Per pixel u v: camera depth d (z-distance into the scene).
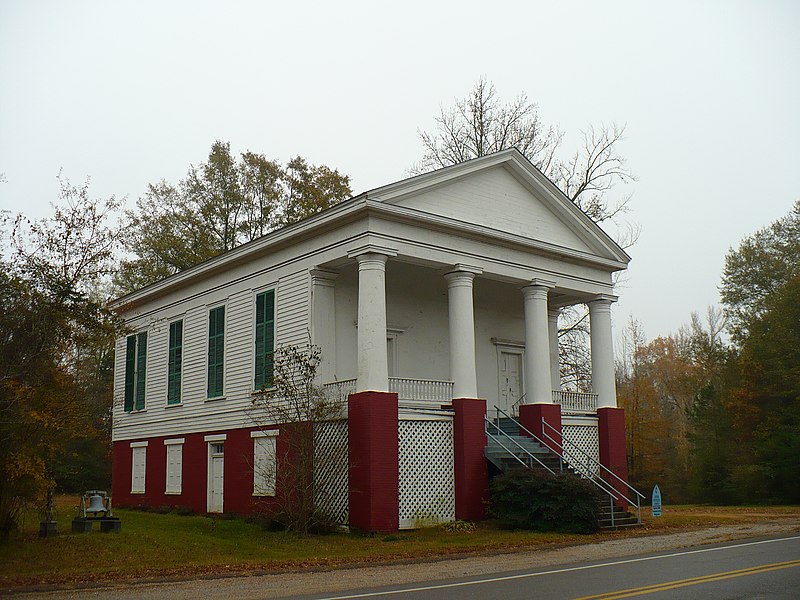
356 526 21.83
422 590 12.13
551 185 27.80
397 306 27.64
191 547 18.77
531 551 18.08
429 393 24.42
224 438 28.23
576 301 31.00
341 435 23.03
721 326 69.62
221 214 50.09
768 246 56.16
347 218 23.45
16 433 18.25
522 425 26.64
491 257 25.81
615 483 28.55
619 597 10.81
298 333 25.20
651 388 60.16
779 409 44.16
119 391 36.31
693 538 20.22
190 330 31.42
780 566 13.90
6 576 14.77
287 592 12.52
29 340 18.61
